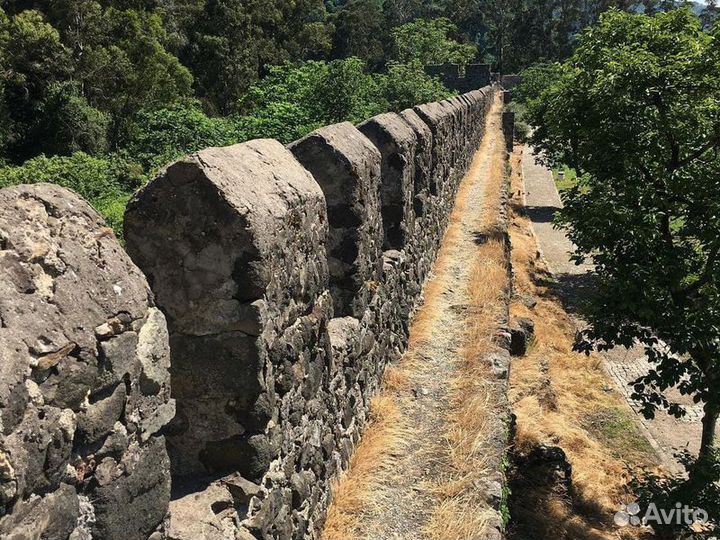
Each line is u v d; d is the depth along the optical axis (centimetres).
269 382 292
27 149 2220
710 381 629
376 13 5138
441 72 2820
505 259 945
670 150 695
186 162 262
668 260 634
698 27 732
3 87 2173
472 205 1280
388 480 431
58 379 167
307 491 346
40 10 2623
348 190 451
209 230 265
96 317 184
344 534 375
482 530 385
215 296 270
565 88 928
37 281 171
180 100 2595
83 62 2478
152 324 212
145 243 269
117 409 193
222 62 3444
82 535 180
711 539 662
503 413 521
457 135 1286
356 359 462
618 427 913
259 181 301
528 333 947
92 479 185
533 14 5509
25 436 154
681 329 617
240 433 285
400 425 497
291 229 314
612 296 646
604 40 829
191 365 277
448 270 886
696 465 651
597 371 1073
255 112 1505
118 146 2330
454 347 646
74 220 195
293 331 321
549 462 655
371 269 509
